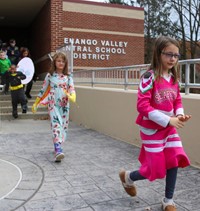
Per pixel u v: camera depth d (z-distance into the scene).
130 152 5.55
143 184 3.95
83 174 4.36
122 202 3.40
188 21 30.69
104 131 7.27
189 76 4.81
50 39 12.09
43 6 13.33
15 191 3.71
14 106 9.01
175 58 2.95
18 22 16.52
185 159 3.00
